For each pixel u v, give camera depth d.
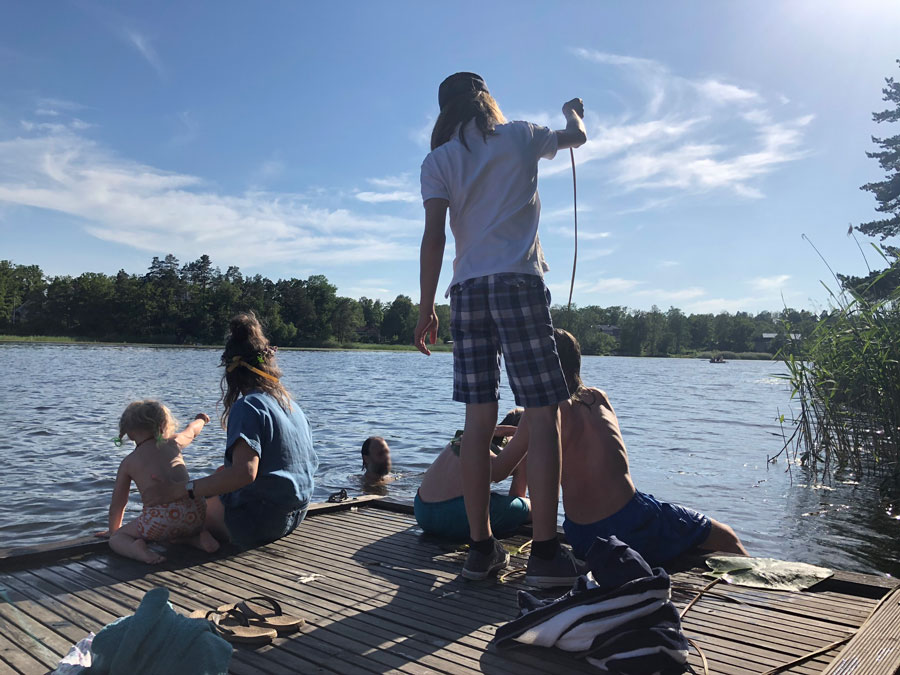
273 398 3.57
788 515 6.50
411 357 94.75
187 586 2.80
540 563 2.69
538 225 2.76
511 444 3.48
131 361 44.81
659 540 3.05
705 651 2.16
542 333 2.64
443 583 2.88
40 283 114.25
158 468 3.34
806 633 2.30
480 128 2.70
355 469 8.76
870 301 8.47
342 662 2.08
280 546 3.48
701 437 12.78
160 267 129.38
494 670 2.03
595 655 2.05
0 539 5.30
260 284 134.75
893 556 5.20
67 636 2.24
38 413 13.90
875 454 8.45
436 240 2.65
